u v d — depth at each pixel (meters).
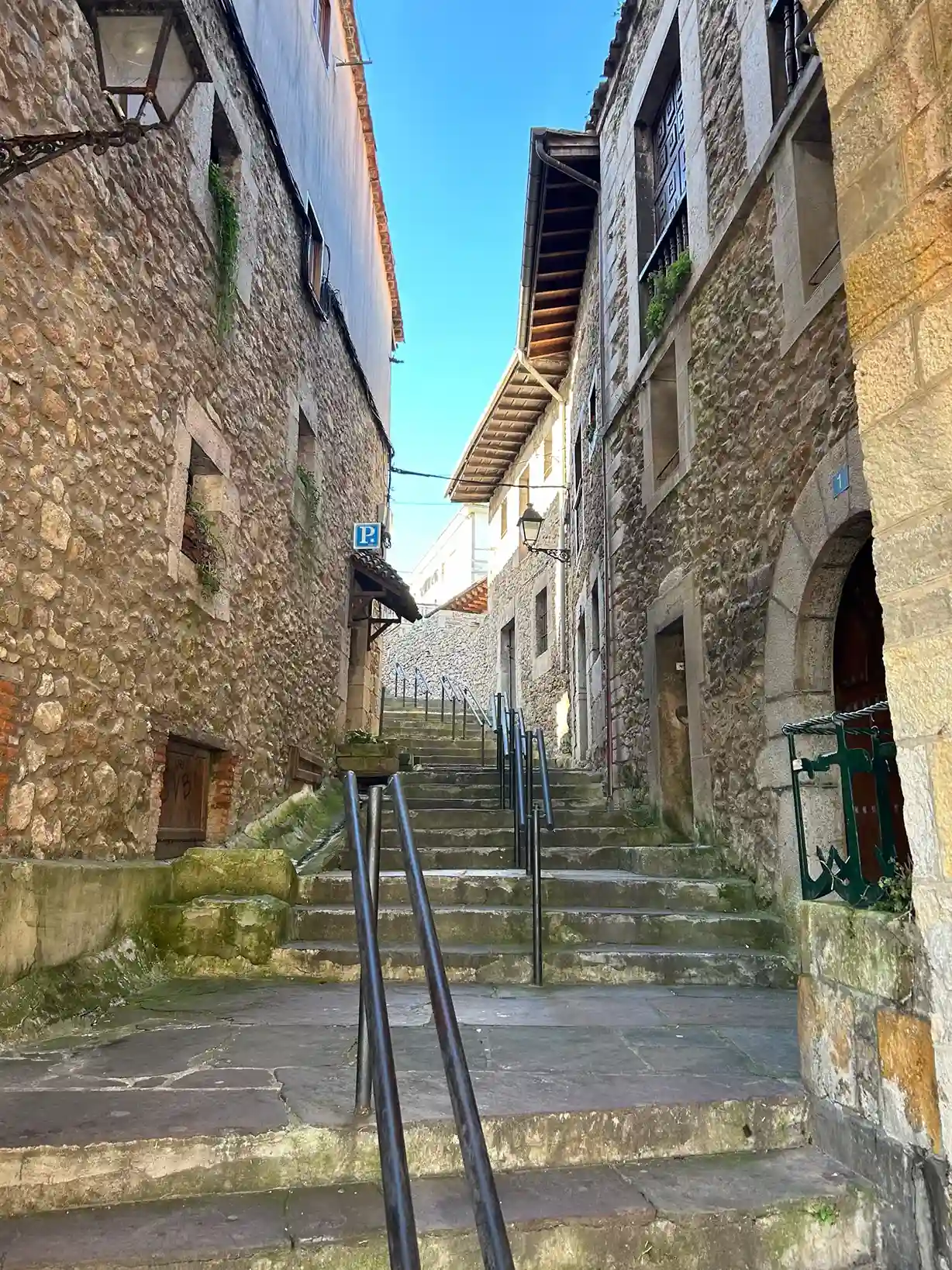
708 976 4.02
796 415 4.31
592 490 9.39
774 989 3.92
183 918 3.97
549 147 8.80
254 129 5.95
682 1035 3.06
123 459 3.88
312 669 7.74
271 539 6.34
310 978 3.94
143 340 4.10
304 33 7.52
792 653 4.26
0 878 2.81
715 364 5.44
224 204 5.19
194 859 4.36
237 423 5.55
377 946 1.90
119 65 2.89
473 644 20.36
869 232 2.14
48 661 3.23
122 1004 3.34
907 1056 2.00
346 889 4.70
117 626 3.82
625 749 7.33
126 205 3.90
